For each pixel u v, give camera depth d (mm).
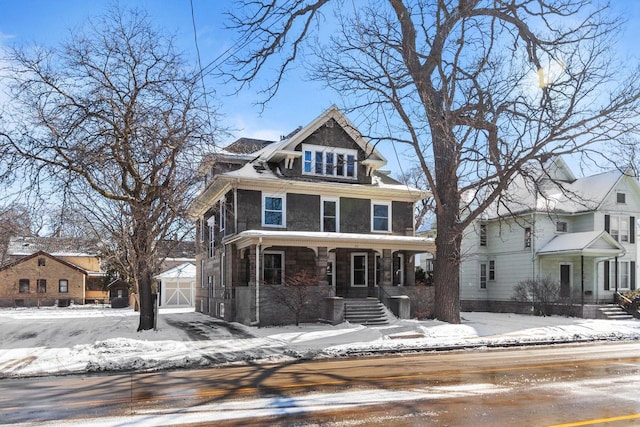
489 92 20281
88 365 12781
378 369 12047
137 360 13242
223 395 8930
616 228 33000
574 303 30219
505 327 22250
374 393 8930
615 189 33125
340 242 24359
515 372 11383
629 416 7254
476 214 21484
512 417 7188
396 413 7434
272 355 14656
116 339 16828
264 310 22828
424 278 34781
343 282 27609
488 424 6812
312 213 27031
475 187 23406
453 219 22625
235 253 26125
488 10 20984
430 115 20953
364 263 28141
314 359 14336
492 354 15258
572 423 6863
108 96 17094
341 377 10844
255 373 11656
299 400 8391
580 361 13328
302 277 23969
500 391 9078
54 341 18125
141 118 17422
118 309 43875
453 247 22703
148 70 17609
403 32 22172
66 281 53875
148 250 19609
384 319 23609
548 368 12023
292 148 26906
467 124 20625
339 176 28016
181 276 47469
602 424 6832
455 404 8016
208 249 32312
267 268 25875
